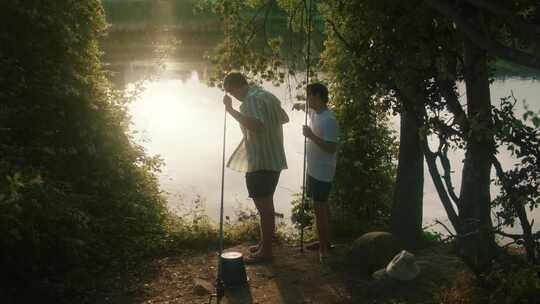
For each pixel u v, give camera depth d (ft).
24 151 17.83
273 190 18.11
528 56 11.54
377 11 13.89
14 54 19.08
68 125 20.22
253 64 21.31
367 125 23.25
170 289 16.61
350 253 17.83
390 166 24.25
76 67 22.68
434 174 14.25
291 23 21.71
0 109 17.31
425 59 13.14
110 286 16.69
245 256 19.02
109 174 21.43
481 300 13.60
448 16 12.26
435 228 24.81
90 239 18.07
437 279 16.20
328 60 21.17
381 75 14.37
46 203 15.79
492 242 14.88
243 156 18.42
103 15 24.35
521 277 12.77
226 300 15.60
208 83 21.50
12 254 15.26
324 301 15.43
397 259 16.24
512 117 12.29
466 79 13.88
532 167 12.57
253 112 16.96
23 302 14.83
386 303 14.98
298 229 22.81
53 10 20.61
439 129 13.73
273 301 15.52
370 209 23.91
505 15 11.62
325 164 17.78
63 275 16.53
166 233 20.79
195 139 42.60
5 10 19.07
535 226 23.66
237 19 21.17
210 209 27.50
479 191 14.51
